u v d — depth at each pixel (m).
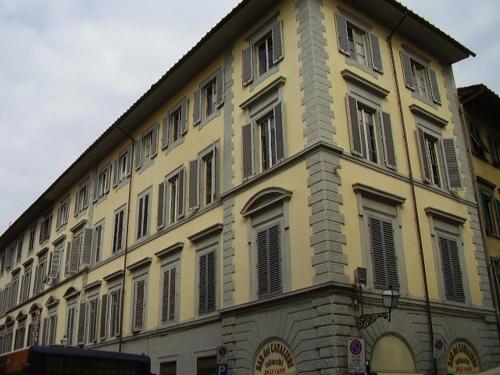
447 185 19.25
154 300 21.55
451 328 16.47
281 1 18.55
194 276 19.39
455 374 15.83
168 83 23.36
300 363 13.87
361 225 15.19
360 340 12.68
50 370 10.26
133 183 25.91
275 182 16.42
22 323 36.00
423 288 16.23
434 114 19.95
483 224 20.02
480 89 21.88
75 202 32.31
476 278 18.47
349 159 15.81
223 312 16.97
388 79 18.88
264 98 18.08
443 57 22.14
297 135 16.20
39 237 37.06
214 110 20.95
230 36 20.50
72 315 28.33
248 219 17.16
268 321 15.27
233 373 16.03
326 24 17.48
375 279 14.88
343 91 16.84
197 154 21.23
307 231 14.77
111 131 27.25
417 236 16.89
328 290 13.62
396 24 19.89
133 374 11.20
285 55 17.67
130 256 24.25
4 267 43.94
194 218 20.23
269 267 15.79
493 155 23.80
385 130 17.59
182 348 19.03
